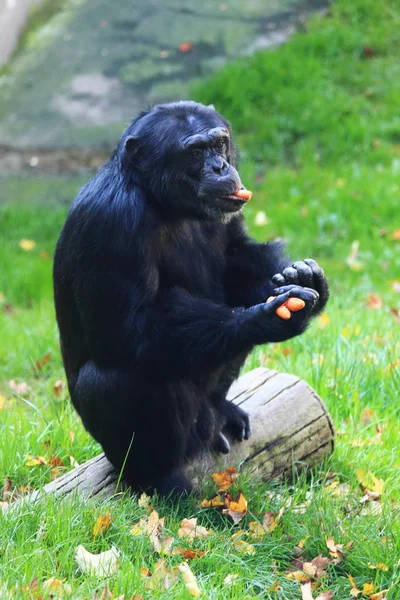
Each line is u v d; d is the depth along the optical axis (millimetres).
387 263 29344
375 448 15414
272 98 39688
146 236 12922
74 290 13352
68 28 47844
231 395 15289
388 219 32406
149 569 11461
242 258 14672
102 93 43031
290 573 11805
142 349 12875
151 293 12984
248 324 12430
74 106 42688
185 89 42000
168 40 45406
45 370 21938
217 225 14305
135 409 13250
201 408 14031
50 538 11742
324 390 17141
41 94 43719
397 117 38594
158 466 13648
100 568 11094
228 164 13281
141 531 12062
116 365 13234
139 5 48688
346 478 14758
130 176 13188
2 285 30984
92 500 12766
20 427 15852
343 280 28750
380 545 12078
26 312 27906
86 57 45531
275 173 36281
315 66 40875
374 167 36156
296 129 38125
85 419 13914
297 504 13453
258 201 34875
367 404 17156
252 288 14609
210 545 12031
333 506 13227
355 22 44281
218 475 13461
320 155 37125
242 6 46781
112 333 13055
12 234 35562
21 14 48844
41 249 34469
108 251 12820
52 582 10500
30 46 47094
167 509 13172
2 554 11367
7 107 43188
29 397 20391
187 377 13164
